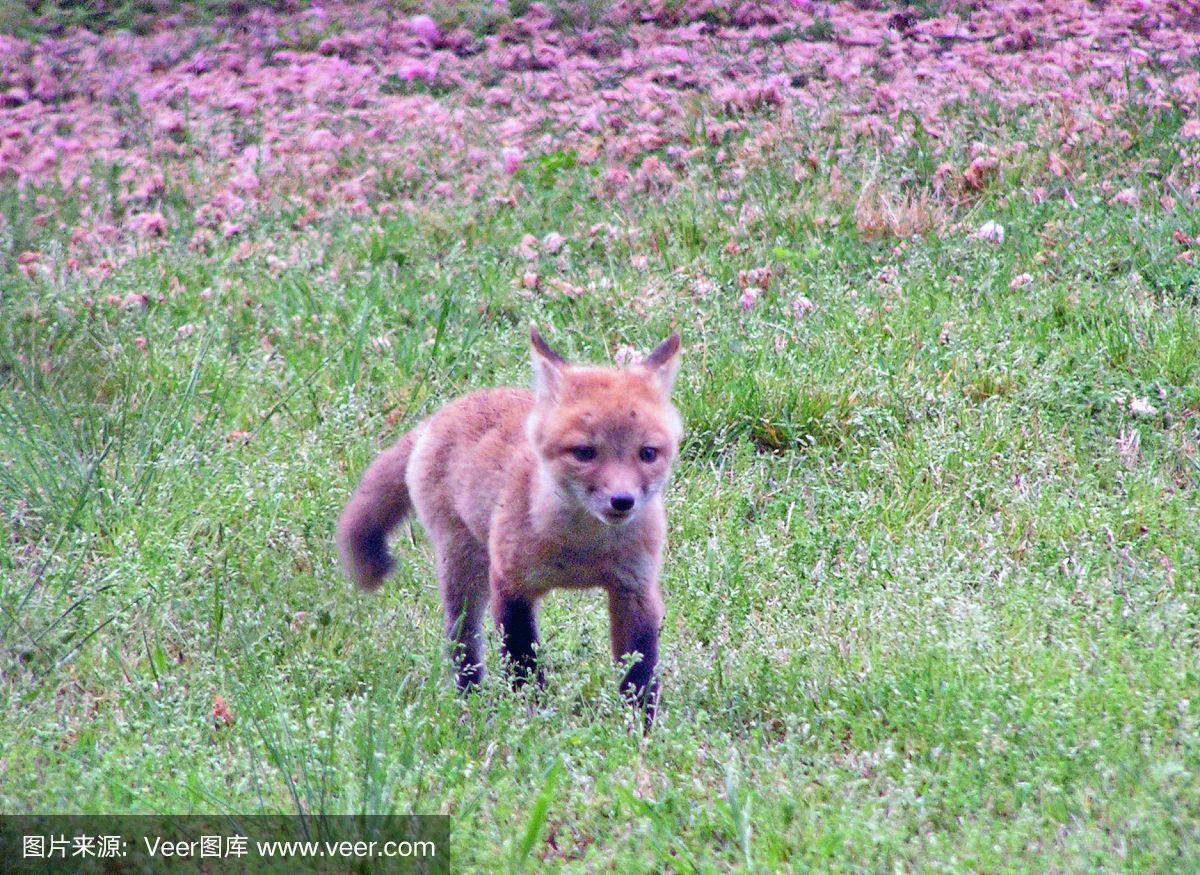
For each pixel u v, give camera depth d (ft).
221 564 33.68
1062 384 39.40
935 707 25.94
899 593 30.48
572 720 27.43
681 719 27.04
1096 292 43.62
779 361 41.19
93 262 52.70
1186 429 37.88
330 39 83.15
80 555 31.76
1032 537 34.17
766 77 68.18
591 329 45.50
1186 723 24.18
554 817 23.85
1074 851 20.90
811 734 26.53
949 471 36.73
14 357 41.86
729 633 30.96
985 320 43.42
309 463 37.76
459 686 30.17
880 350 42.06
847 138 57.36
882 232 49.85
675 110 64.59
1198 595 29.66
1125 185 51.03
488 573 31.27
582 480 27.45
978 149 53.78
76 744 26.18
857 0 81.00
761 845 22.34
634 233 51.60
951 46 72.38
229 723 27.71
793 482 37.78
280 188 61.00
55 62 80.02
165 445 37.86
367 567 32.40
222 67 81.00
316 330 46.32
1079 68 64.23
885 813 23.25
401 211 56.59
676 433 29.53
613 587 28.89
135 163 63.41
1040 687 25.89
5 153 64.59
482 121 67.26
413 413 40.98
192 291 50.08
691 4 83.05
